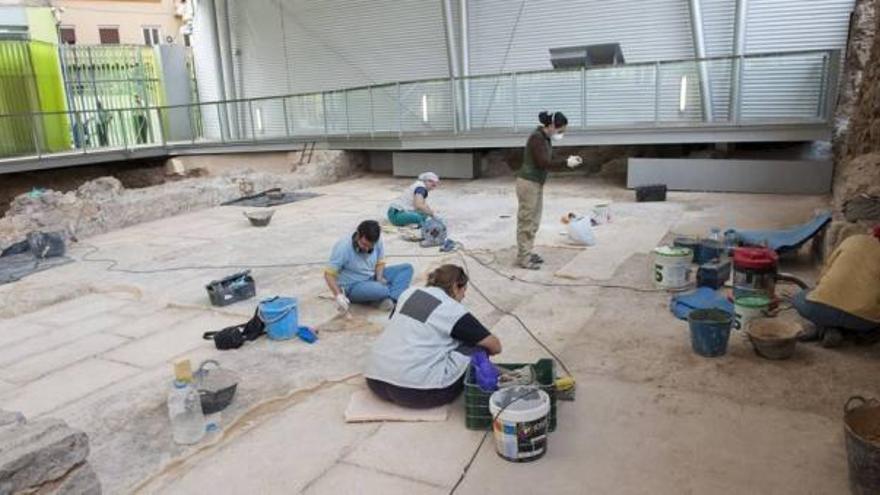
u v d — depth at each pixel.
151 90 18.66
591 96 11.12
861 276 3.69
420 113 12.88
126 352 4.51
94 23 22.86
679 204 8.98
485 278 5.71
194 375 3.59
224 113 15.96
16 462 2.20
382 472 2.84
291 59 16.55
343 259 4.80
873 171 6.15
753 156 10.91
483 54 14.01
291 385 3.72
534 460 2.85
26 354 4.62
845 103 10.09
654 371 3.68
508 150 13.64
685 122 10.53
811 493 2.55
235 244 7.71
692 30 11.74
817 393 3.32
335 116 14.09
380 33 15.08
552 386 3.05
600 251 6.43
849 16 10.78
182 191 10.42
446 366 3.23
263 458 3.00
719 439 2.96
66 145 15.68
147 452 3.11
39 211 8.83
